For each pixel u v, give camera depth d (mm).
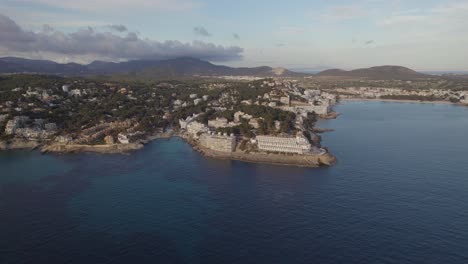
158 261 156375
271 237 175000
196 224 189750
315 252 161500
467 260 155375
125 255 161000
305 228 183375
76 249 165750
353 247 165375
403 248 164375
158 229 184875
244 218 195875
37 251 164000
